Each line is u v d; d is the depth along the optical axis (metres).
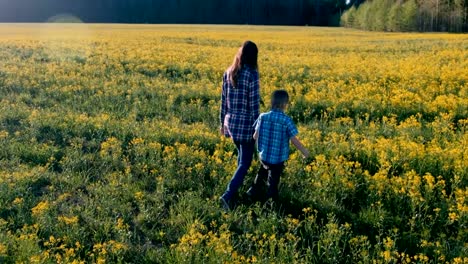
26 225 5.19
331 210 5.76
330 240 4.89
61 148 8.30
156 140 8.47
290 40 34.00
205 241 5.29
